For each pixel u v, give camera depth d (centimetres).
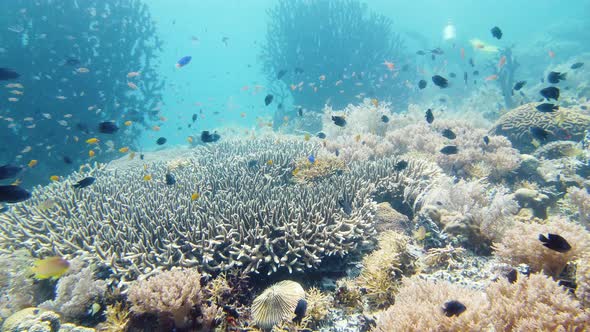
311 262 147
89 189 241
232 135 620
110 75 571
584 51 1012
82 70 394
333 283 143
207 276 141
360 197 184
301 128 576
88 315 138
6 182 420
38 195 258
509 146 276
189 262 145
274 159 262
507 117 329
